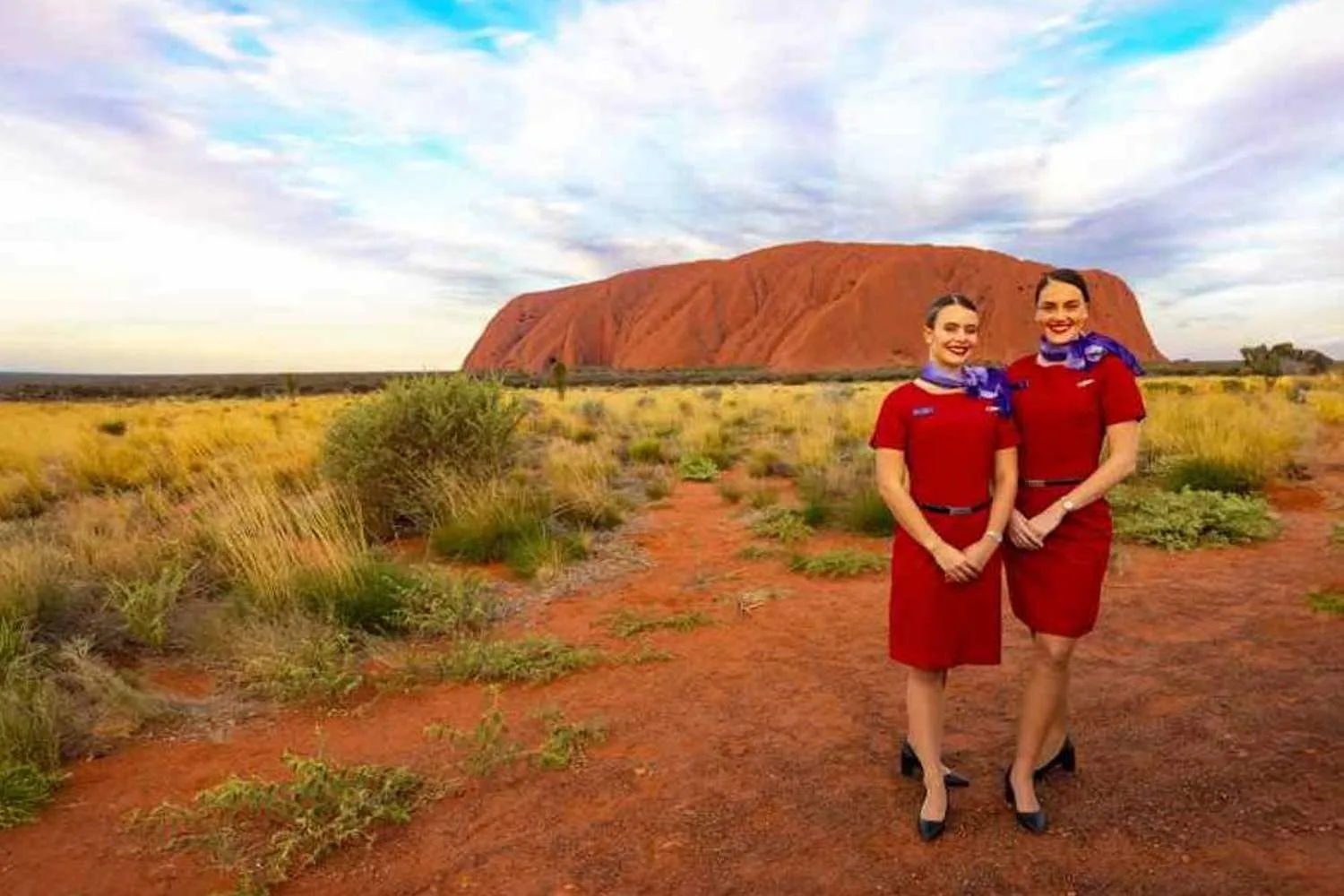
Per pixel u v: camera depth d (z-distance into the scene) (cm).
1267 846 296
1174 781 346
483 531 846
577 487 1011
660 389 5434
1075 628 312
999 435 315
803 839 325
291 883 315
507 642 576
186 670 554
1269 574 661
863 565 737
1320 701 414
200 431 1689
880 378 9300
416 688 511
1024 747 325
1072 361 312
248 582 654
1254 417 1345
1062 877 288
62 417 2473
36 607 579
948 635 322
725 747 411
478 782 387
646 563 798
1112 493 919
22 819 365
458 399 1028
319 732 422
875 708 449
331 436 1010
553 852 326
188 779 403
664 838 331
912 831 325
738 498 1097
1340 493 961
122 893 312
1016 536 317
